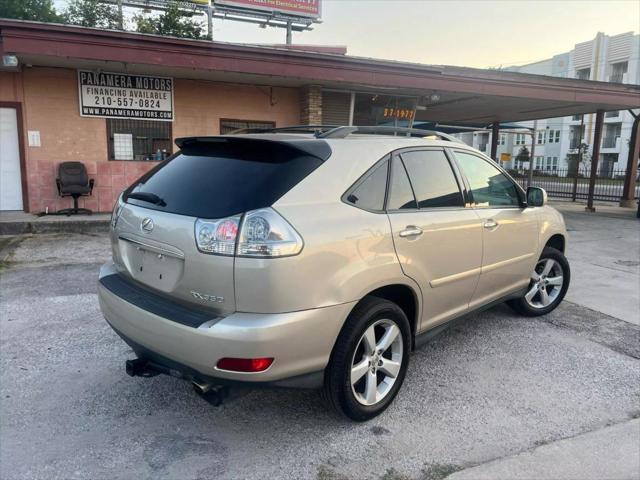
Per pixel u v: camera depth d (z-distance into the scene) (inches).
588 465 109.8
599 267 307.4
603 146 2166.6
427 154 144.1
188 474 104.6
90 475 103.6
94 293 224.7
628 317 209.3
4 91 412.8
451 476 105.4
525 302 197.8
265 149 116.8
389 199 126.8
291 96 505.7
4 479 101.7
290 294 100.9
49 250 315.6
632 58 2069.4
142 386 141.3
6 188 429.7
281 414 128.6
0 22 338.6
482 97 544.4
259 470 106.3
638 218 575.2
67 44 357.4
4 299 214.8
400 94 529.7
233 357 99.0
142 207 121.6
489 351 170.7
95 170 443.2
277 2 810.2
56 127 427.5
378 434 120.4
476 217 153.4
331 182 114.3
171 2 805.9
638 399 139.7
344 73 444.5
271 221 100.3
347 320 115.6
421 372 154.1
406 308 138.2
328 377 115.7
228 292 100.4
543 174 1611.7
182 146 137.6
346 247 110.7
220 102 478.3
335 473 106.0
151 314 109.1
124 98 442.6
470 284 154.2
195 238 104.0
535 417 129.3
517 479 104.8
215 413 128.3
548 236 195.5
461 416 129.0
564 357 166.7
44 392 136.7
